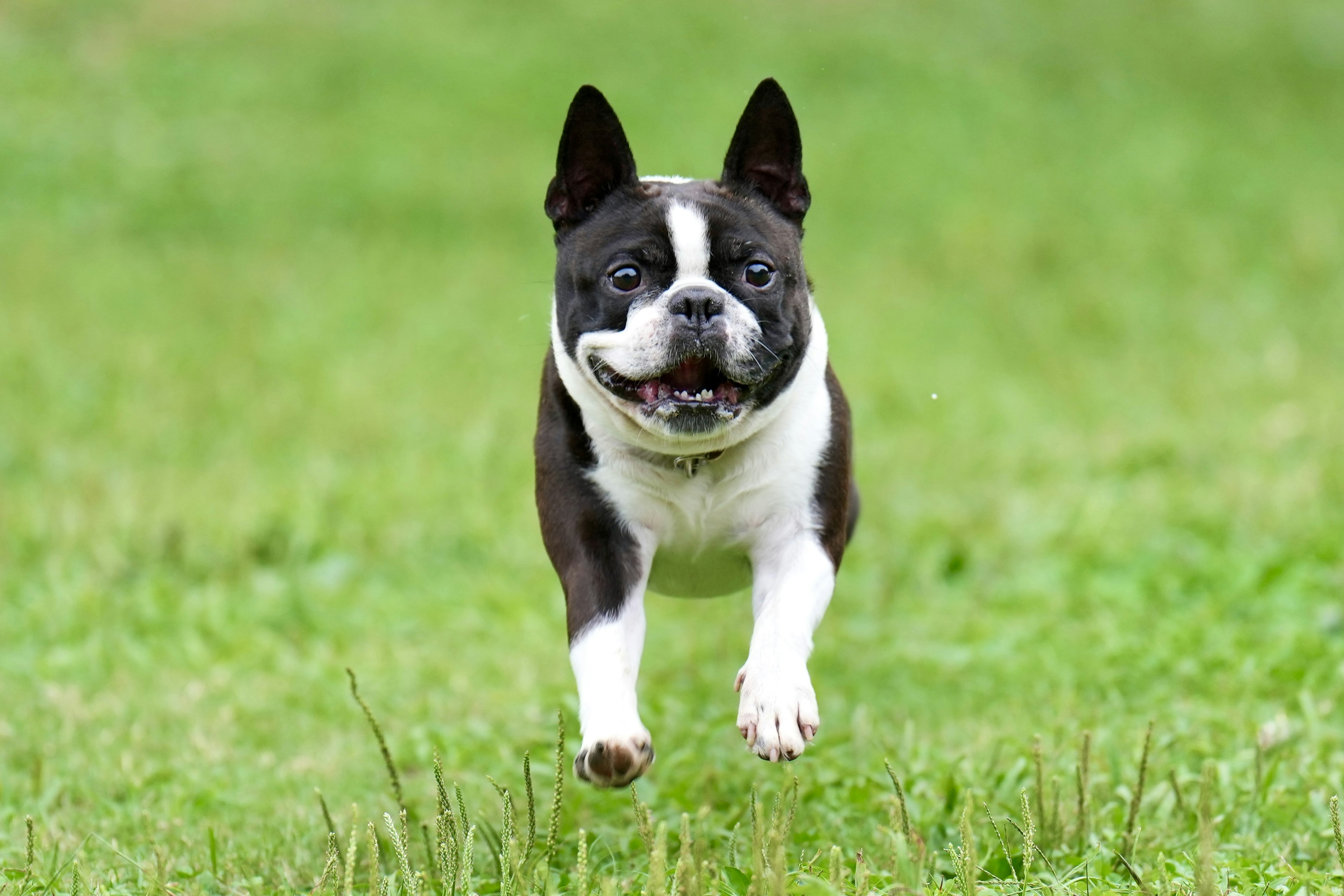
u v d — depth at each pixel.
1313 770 7.58
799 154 6.98
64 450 15.23
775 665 6.18
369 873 6.04
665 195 6.71
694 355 6.30
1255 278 22.62
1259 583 10.99
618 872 6.63
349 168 26.56
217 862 6.89
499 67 30.98
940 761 7.89
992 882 6.02
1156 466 14.56
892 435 16.23
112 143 26.78
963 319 21.17
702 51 32.09
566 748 8.30
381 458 15.31
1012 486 14.35
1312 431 15.01
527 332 20.28
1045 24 34.59
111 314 20.19
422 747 8.82
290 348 19.14
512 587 12.29
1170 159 28.28
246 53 31.03
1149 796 7.22
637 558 6.70
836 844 6.84
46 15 31.62
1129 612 10.91
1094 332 20.47
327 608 11.86
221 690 10.10
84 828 7.57
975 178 27.28
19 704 9.70
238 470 14.75
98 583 12.12
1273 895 5.88
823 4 35.09
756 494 6.71
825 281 22.70
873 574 12.26
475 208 25.42
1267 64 33.09
